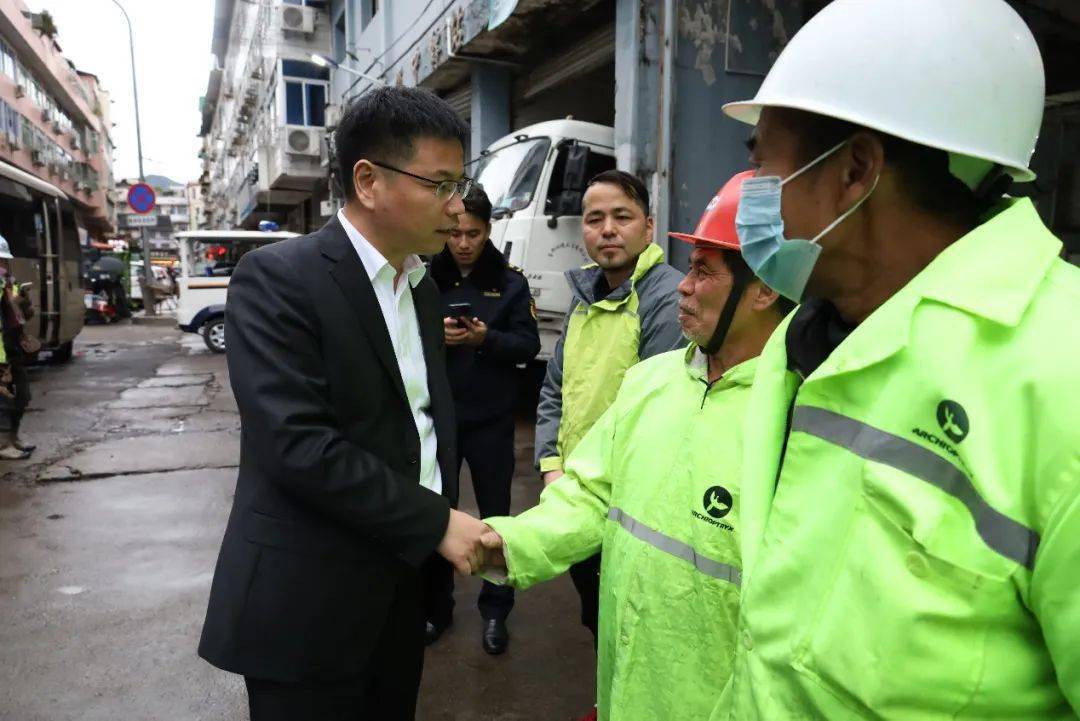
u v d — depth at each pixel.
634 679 1.19
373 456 1.30
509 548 1.33
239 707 2.34
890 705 0.67
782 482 0.83
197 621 2.90
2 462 5.22
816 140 0.79
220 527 3.98
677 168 5.55
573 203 5.20
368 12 13.60
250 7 22.70
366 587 1.35
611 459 1.39
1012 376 0.64
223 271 11.91
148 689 2.43
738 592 1.09
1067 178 6.50
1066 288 0.68
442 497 1.37
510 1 6.83
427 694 2.41
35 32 26.22
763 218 0.84
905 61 0.73
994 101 0.72
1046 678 0.65
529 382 6.62
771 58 5.77
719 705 0.93
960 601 0.64
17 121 25.23
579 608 3.04
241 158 27.89
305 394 1.25
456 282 2.71
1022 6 6.13
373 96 1.33
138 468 5.10
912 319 0.73
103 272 18.16
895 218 0.78
